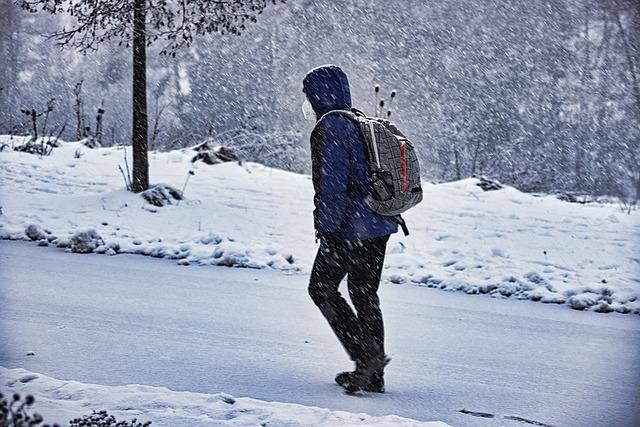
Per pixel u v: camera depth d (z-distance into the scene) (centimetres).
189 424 645
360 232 805
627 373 977
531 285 1443
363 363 823
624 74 4988
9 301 1147
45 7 2019
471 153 4609
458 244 1728
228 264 1512
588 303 1358
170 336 1018
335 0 5200
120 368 869
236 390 816
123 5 1912
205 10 1973
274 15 5169
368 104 4988
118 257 1529
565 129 4762
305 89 842
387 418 693
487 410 810
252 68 5044
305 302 1262
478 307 1318
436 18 5184
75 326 1037
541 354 1055
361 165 805
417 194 812
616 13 5091
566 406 838
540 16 5150
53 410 652
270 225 1789
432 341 1087
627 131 4784
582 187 4400
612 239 1820
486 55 5044
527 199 2219
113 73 5144
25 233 1633
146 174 1969
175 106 4991
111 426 601
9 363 859
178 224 1750
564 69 5025
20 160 2259
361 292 826
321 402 793
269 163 3441
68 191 1997
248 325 1099
